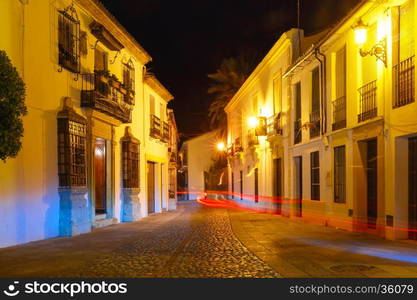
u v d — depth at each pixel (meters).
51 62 12.55
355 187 13.87
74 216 13.07
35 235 11.59
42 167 11.94
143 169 22.38
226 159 43.41
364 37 12.45
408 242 10.99
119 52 18.58
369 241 11.53
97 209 17.41
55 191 12.60
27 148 11.23
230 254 9.76
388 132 11.66
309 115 18.45
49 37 12.46
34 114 11.61
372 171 13.55
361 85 13.66
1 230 10.26
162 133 26.84
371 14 12.56
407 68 10.86
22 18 11.10
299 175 20.70
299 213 20.56
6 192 10.38
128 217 19.14
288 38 20.95
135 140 20.00
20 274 7.60
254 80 28.64
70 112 12.92
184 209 31.45
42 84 12.03
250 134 28.69
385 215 11.83
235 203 37.03
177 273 7.67
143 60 22.25
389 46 11.57
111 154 17.56
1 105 7.25
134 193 20.00
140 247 10.94
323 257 9.13
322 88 16.81
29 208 11.31
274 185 24.17
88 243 11.57
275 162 24.25
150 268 8.15
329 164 16.14
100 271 7.88
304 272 7.59
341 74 15.53
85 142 13.98
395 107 11.32
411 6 10.91
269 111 24.98
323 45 16.30
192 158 55.72
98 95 14.93
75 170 13.25
